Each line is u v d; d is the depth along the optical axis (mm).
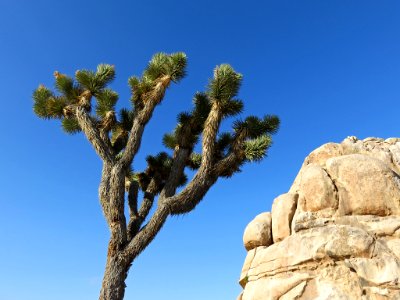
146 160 11156
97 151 9734
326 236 6375
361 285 5836
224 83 9367
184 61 9859
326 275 6152
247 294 6875
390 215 6324
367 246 6043
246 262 7520
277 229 7238
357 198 6523
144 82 10062
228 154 9617
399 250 5918
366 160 6773
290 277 6422
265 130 9992
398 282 5637
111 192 9055
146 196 10453
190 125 10289
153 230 8734
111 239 8734
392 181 6508
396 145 7684
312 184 6945
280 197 7594
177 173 9852
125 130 10961
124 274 8555
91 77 10273
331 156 7523
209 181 9305
